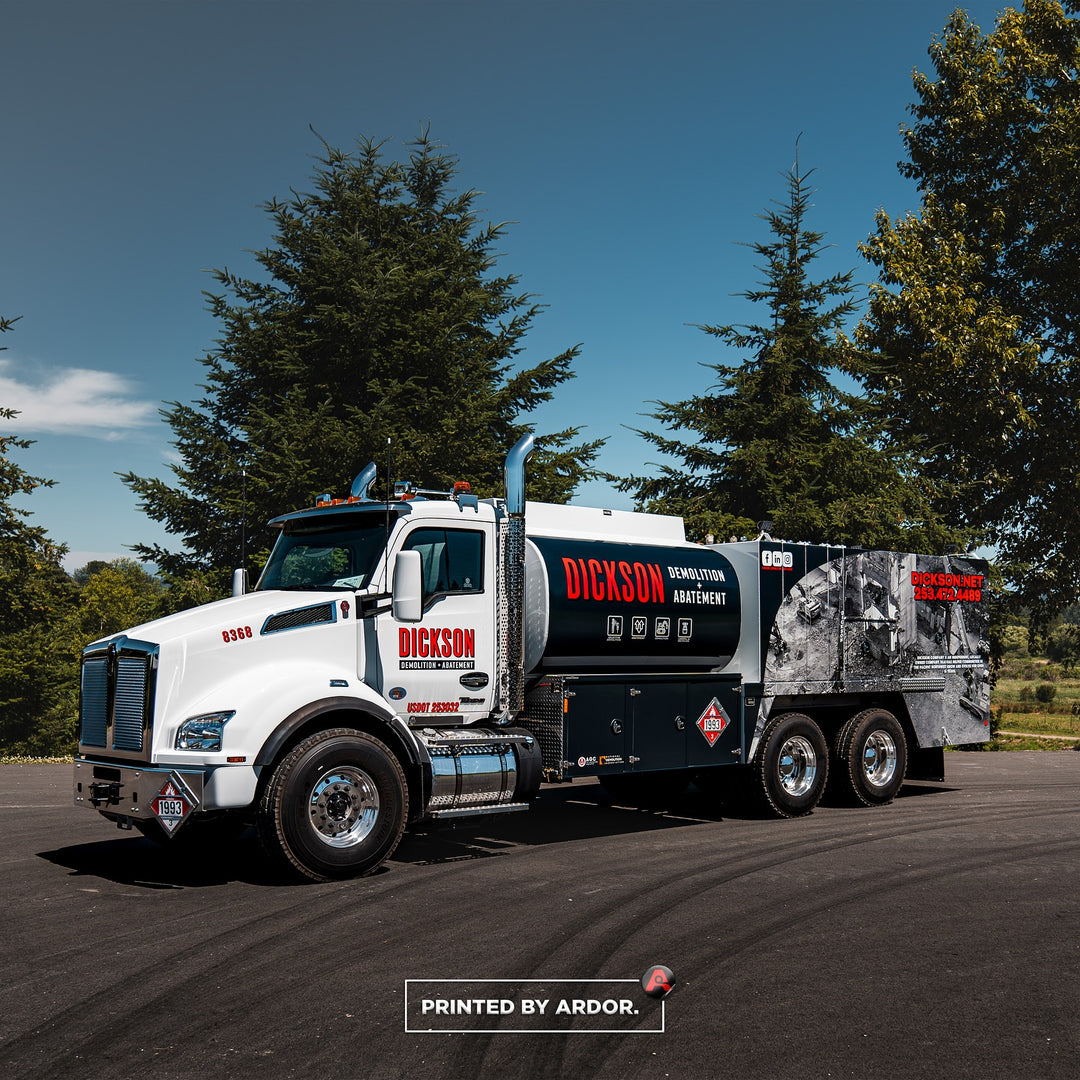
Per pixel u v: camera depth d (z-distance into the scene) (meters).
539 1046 4.72
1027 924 6.92
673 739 10.69
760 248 25.20
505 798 9.23
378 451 21.70
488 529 9.64
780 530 22.94
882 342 28.58
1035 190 29.47
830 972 5.86
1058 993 5.52
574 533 10.72
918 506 24.23
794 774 11.98
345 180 26.17
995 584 25.70
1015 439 29.06
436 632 9.19
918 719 13.50
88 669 8.72
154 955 6.07
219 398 24.92
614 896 7.64
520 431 24.88
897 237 28.75
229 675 8.16
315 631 8.57
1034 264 30.19
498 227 27.53
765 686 11.62
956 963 6.04
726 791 11.80
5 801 12.40
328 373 24.11
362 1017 5.06
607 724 10.09
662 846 9.82
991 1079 4.39
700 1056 4.62
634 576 10.56
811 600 12.20
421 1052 4.63
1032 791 14.37
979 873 8.55
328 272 24.00
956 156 31.30
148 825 8.99
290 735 8.12
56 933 6.53
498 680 9.53
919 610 13.56
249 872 8.40
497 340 25.92
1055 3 30.05
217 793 7.66
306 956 6.06
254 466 22.03
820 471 23.72
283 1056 4.57
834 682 12.38
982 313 28.94
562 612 9.91
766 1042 4.79
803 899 7.59
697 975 5.78
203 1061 4.51
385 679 8.89
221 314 24.27
